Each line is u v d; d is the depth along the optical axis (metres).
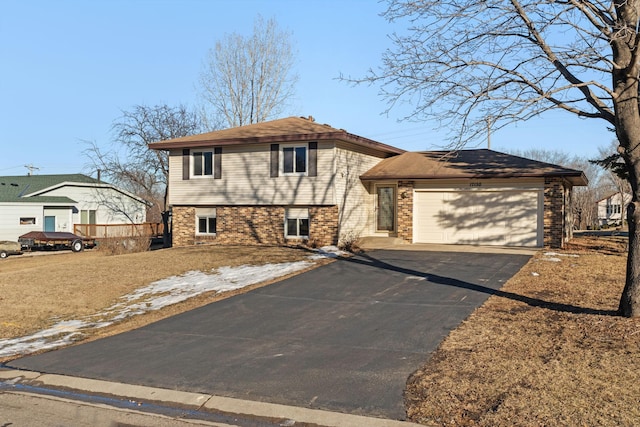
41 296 13.68
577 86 8.73
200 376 7.38
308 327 9.77
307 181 21.66
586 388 6.04
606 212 75.38
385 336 8.89
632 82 8.70
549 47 9.49
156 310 11.95
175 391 6.88
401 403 6.09
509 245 20.52
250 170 22.86
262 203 22.61
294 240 22.08
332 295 12.37
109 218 40.59
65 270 17.16
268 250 20.27
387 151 25.36
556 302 10.49
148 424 5.94
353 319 10.16
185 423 5.95
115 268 17.28
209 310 11.49
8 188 38.03
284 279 14.50
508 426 5.28
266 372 7.41
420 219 21.94
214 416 6.12
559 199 19.62
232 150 23.25
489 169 20.92
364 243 21.55
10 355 9.04
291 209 22.22
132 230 37.56
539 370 6.70
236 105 37.56
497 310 10.13
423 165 22.88
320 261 17.25
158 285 14.62
